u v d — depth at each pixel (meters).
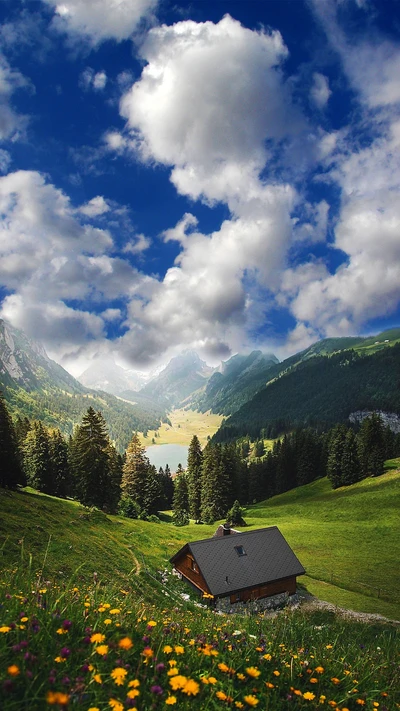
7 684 2.44
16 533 36.41
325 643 6.30
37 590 4.52
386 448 116.44
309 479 122.88
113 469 89.31
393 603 36.62
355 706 3.94
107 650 3.17
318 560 50.28
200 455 102.88
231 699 3.16
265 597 37.00
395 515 67.94
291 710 3.55
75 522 48.28
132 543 47.81
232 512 80.00
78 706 2.58
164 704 2.92
